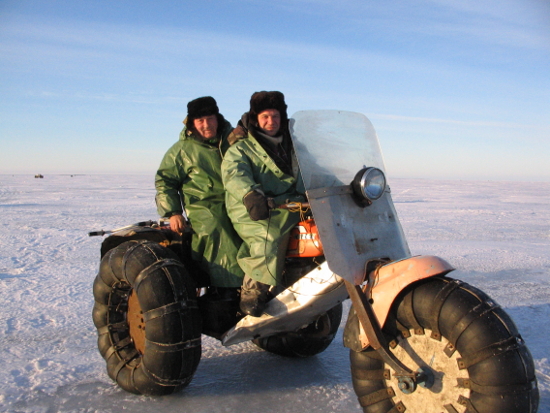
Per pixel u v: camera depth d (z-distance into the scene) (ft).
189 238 12.37
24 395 11.07
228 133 12.66
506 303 19.25
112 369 11.68
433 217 53.88
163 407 10.72
